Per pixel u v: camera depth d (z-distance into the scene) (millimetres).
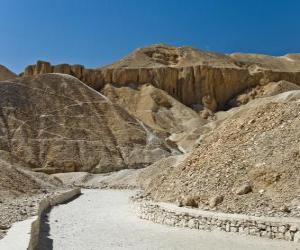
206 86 108062
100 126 75312
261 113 24812
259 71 111562
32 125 72688
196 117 97938
